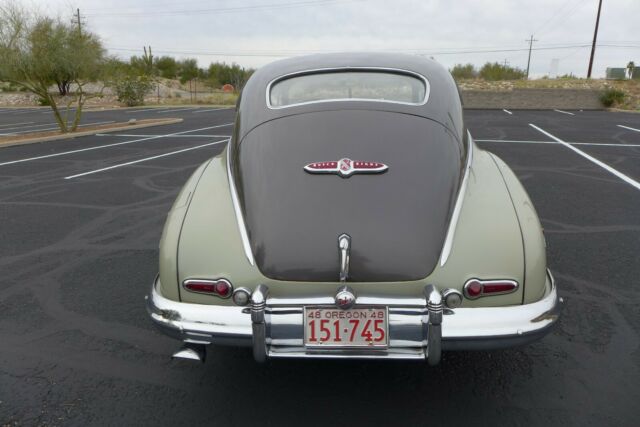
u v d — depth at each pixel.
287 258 1.90
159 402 2.30
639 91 27.89
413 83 2.48
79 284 3.61
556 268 3.69
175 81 53.47
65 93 35.88
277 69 2.66
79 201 6.07
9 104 34.34
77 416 2.20
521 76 40.78
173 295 2.02
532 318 1.88
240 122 2.46
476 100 26.27
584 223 4.78
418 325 1.87
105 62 14.92
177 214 2.18
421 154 2.12
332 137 2.17
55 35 13.32
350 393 2.34
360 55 2.75
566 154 9.10
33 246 4.44
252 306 1.86
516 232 1.97
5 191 6.66
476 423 2.12
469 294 1.86
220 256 1.97
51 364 2.61
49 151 10.45
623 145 10.27
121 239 4.62
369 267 1.87
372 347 1.90
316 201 1.99
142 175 7.66
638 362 2.52
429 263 1.88
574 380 2.39
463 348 1.88
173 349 2.76
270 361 2.62
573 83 30.25
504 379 2.41
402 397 2.30
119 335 2.90
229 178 2.31
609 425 2.08
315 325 1.91
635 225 4.70
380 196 1.99
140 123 16.67
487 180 2.29
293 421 2.16
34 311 3.21
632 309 3.06
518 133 12.88
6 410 2.24
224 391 2.38
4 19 12.76
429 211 1.97
